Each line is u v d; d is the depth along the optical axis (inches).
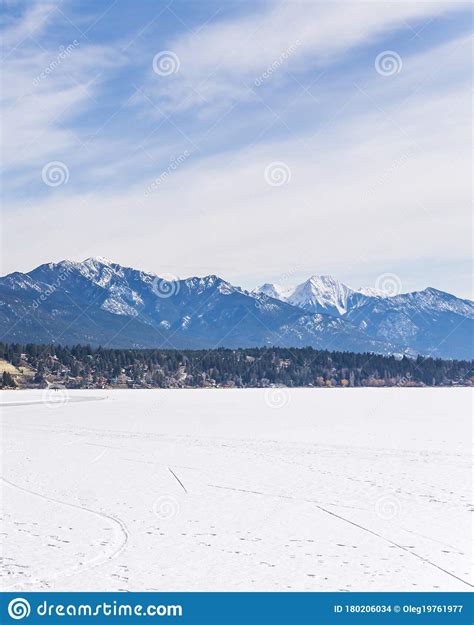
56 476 991.6
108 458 1202.0
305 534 657.0
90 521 706.8
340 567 559.8
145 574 542.3
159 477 983.6
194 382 6845.5
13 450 1333.7
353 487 895.1
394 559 578.2
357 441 1471.5
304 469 1058.7
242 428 1851.6
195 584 522.3
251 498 826.2
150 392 5300.2
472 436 1578.5
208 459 1187.3
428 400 3740.2
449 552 597.0
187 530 670.5
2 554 590.9
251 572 547.8
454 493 847.7
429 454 1235.9
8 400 3818.9
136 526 687.1
